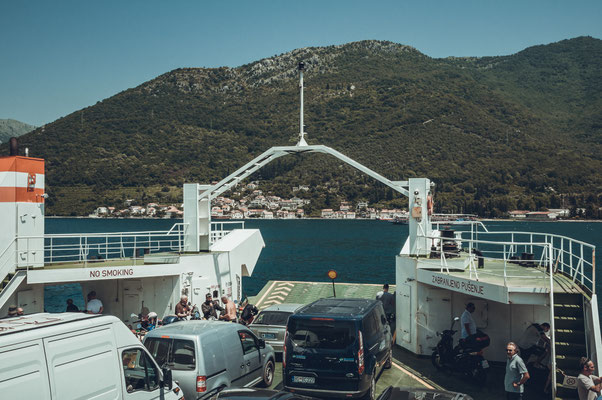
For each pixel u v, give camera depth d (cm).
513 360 928
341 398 963
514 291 1113
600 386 882
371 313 1095
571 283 1241
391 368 1314
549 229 17350
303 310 1048
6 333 594
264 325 1405
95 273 1548
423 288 1434
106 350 711
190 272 1761
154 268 1667
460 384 1190
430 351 1405
